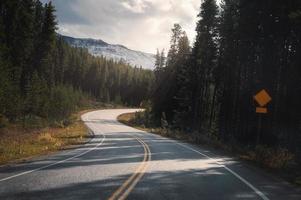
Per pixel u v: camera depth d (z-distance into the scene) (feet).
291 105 93.40
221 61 161.27
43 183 38.40
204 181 44.04
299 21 75.97
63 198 31.22
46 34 224.53
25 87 192.13
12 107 139.13
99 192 34.22
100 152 81.10
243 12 105.40
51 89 249.55
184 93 219.20
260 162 64.44
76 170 49.34
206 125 193.57
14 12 184.34
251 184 43.19
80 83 558.15
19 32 187.32
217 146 107.34
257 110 74.33
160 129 203.51
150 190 36.32
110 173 47.11
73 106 373.20
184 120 209.67
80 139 130.31
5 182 38.63
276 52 102.99
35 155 73.26
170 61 280.10
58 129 174.40
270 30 98.32
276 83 101.60
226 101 146.61
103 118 334.03
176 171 51.93
